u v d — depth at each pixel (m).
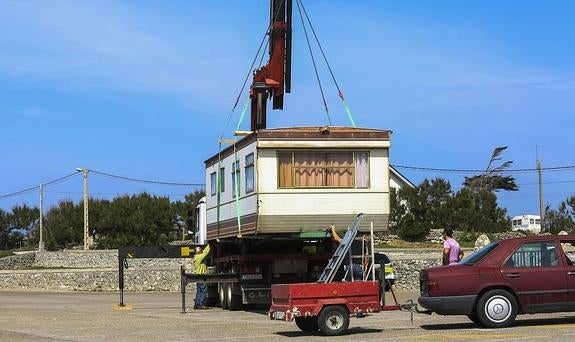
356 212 18.25
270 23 23.73
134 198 63.12
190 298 29.77
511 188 63.81
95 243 61.44
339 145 18.23
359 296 14.23
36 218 77.81
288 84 23.61
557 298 14.36
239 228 19.50
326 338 13.51
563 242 14.73
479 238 39.44
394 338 13.15
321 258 20.62
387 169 18.44
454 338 12.74
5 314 21.19
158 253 23.67
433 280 14.39
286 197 18.09
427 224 46.59
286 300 14.09
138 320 18.55
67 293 35.50
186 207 62.25
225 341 13.48
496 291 14.28
